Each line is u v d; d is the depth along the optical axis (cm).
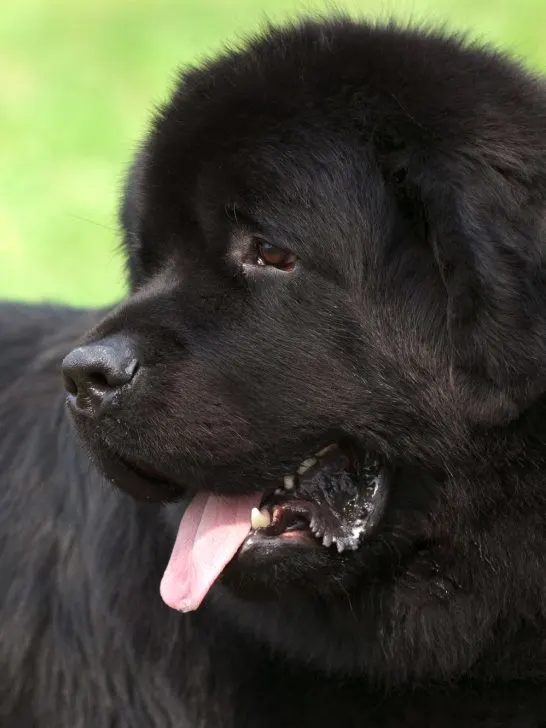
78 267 1662
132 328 632
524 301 584
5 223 1791
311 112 635
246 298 633
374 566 650
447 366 616
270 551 637
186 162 642
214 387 625
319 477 651
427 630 656
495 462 621
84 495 738
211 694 691
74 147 2109
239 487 638
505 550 638
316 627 664
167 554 698
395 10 789
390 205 628
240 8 2858
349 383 629
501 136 611
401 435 633
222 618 684
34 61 2569
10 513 767
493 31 2341
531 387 587
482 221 588
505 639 656
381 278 627
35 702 745
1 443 792
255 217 626
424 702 676
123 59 2564
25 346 827
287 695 682
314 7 830
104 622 712
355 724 682
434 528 643
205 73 677
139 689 705
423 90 628
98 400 622
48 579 743
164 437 622
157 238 669
